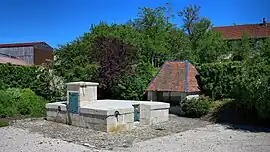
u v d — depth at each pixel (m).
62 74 22.59
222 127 15.12
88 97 15.49
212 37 43.41
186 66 21.69
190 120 17.44
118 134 13.19
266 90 14.59
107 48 21.81
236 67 19.77
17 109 18.94
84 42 25.23
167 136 12.74
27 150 10.20
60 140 11.84
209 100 19.39
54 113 16.69
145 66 24.11
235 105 18.62
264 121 16.31
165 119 17.06
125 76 21.83
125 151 10.06
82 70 21.83
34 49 48.47
